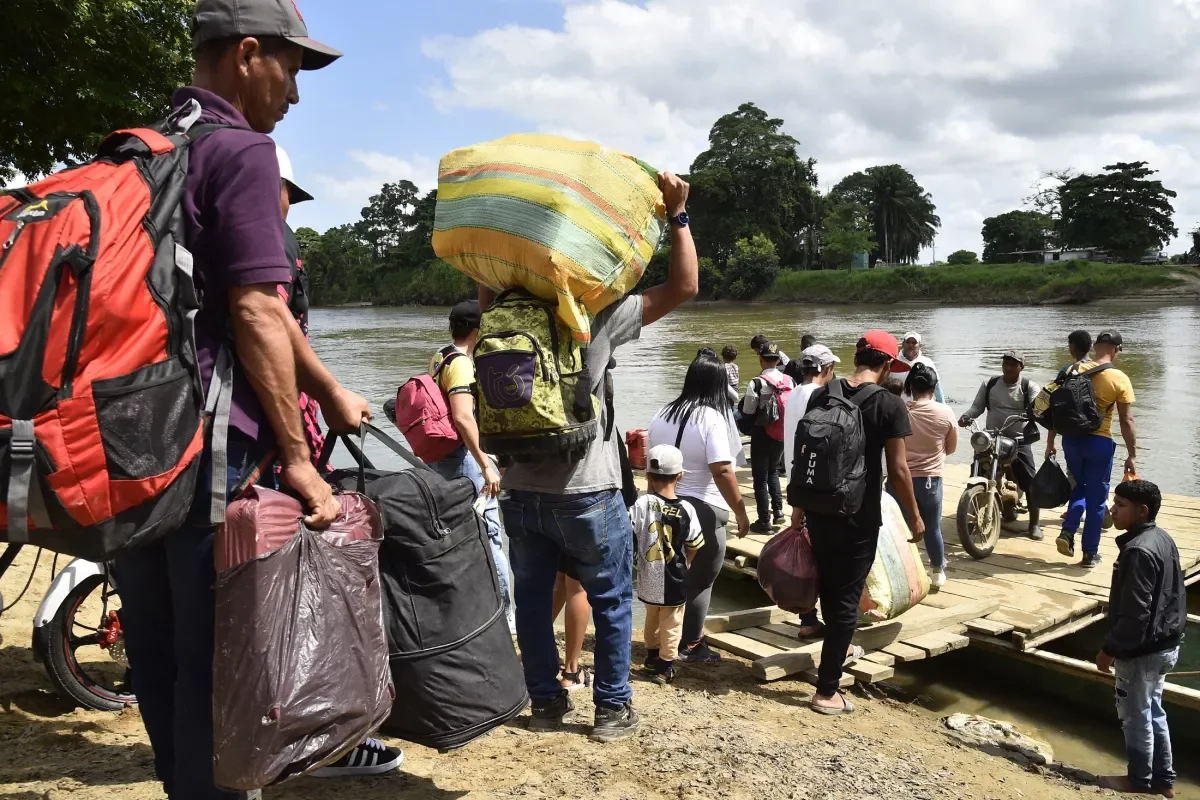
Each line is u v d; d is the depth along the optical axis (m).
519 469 3.63
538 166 3.27
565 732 3.84
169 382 1.79
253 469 2.13
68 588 3.84
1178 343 36.88
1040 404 7.82
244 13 2.17
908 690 5.93
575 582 4.54
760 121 117.75
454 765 3.44
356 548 2.20
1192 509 9.65
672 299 3.61
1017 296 92.38
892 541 5.67
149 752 3.45
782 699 5.04
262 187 2.01
